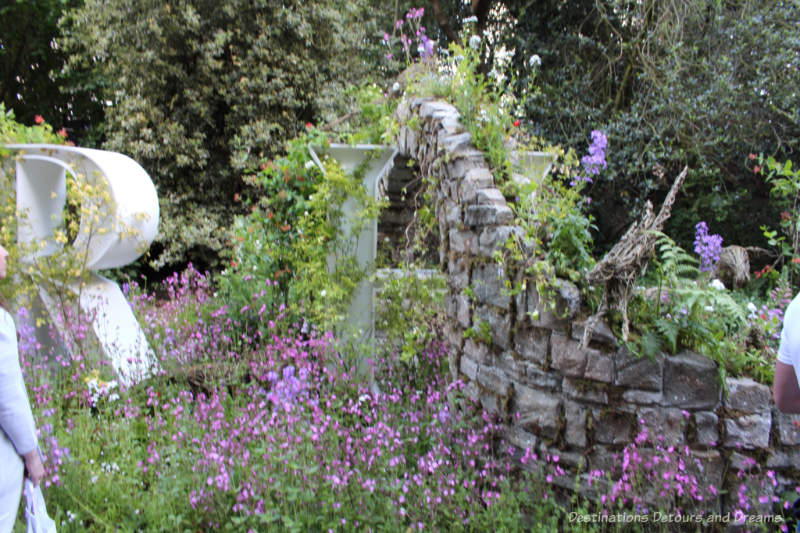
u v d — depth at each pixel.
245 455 2.65
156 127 8.38
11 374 1.77
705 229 3.33
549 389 2.60
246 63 8.29
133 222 4.19
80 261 4.16
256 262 5.42
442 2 9.79
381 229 6.55
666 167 7.88
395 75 9.93
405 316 4.45
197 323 4.93
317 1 8.70
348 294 4.60
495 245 2.87
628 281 2.31
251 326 5.02
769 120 7.39
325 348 4.08
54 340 4.29
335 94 8.57
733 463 2.42
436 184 3.73
